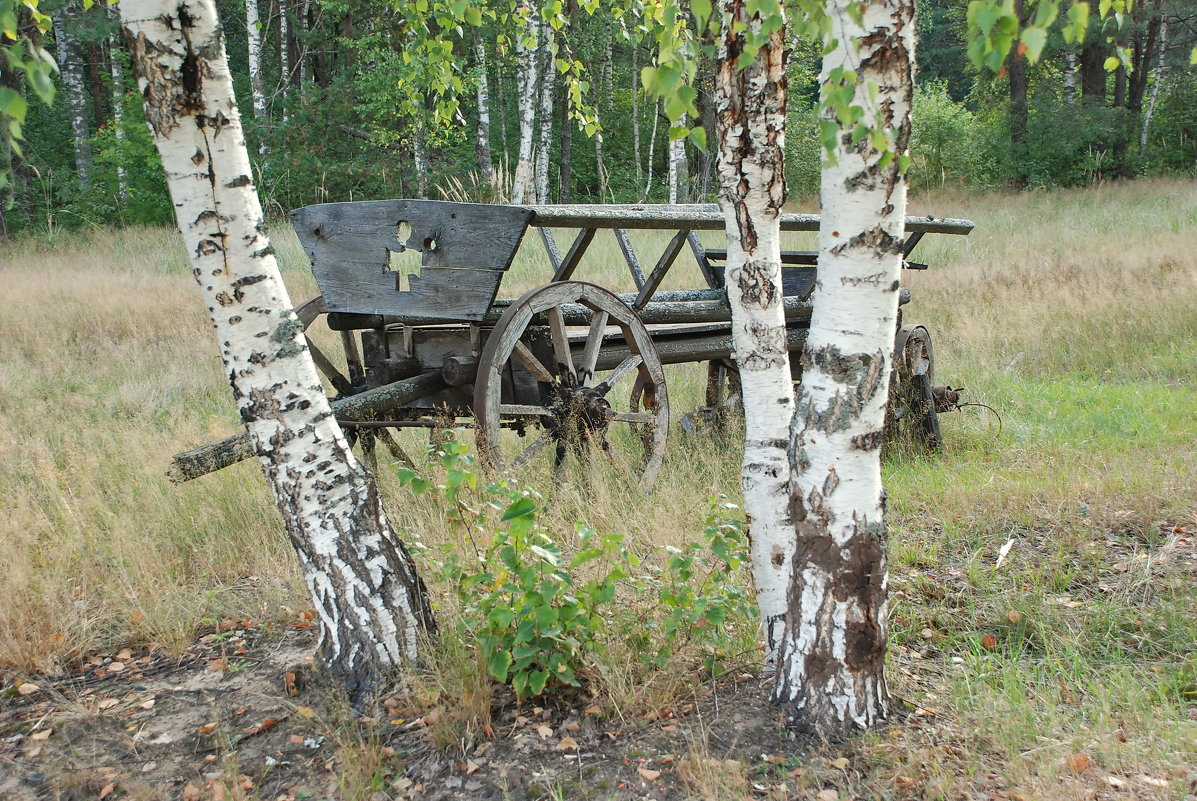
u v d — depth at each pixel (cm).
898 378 654
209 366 912
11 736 333
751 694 328
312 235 530
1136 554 436
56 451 634
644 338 559
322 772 302
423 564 433
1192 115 2684
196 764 311
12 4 198
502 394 537
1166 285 1093
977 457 641
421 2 577
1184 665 335
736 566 345
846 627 294
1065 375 877
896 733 294
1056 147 2436
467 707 316
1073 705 318
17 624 393
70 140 2477
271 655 387
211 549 482
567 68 608
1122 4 251
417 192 2077
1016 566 437
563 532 474
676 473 588
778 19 226
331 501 330
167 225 1972
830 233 276
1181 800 258
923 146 2397
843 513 287
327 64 2498
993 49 205
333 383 570
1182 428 645
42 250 1669
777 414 329
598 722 318
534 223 459
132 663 388
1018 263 1308
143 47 285
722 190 326
